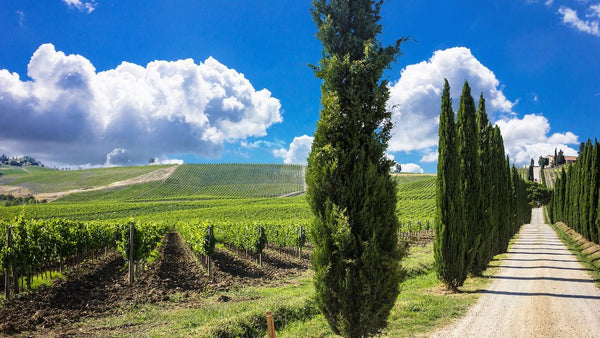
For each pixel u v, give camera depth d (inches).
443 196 513.7
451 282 500.4
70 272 620.1
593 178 1038.4
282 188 5615.2
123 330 332.8
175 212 3228.3
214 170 6614.2
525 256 879.7
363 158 271.6
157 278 597.3
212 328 299.7
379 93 281.1
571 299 435.2
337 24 293.3
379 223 267.9
